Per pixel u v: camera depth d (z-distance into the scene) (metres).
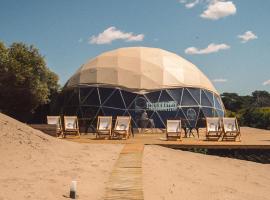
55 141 15.32
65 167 12.05
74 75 34.94
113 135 22.50
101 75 32.03
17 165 11.45
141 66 32.34
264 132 29.20
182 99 30.94
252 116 39.78
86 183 10.52
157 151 17.17
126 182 10.88
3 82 30.94
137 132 28.62
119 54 33.97
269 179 14.88
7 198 8.42
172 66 33.03
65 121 23.58
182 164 15.32
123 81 31.20
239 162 17.66
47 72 34.50
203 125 30.98
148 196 10.24
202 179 13.34
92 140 20.61
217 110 33.25
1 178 10.02
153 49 35.59
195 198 10.80
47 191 9.34
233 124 21.77
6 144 12.83
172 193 10.88
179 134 21.36
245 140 21.36
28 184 9.69
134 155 14.84
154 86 30.89
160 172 13.12
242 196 11.82
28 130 14.83
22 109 33.88
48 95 36.78
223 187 12.62
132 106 29.89
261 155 18.77
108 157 14.27
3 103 32.47
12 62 30.50
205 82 34.47
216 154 19.05
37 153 12.96
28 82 31.69
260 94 94.38
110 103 30.22
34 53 33.22
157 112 29.84
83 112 30.97
